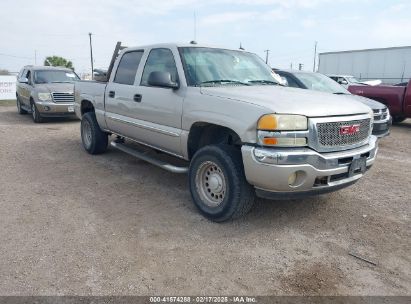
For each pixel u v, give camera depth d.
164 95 4.68
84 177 5.71
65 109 11.59
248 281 3.04
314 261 3.36
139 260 3.31
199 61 4.71
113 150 7.58
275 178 3.45
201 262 3.30
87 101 7.04
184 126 4.39
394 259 3.42
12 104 19.59
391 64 27.36
